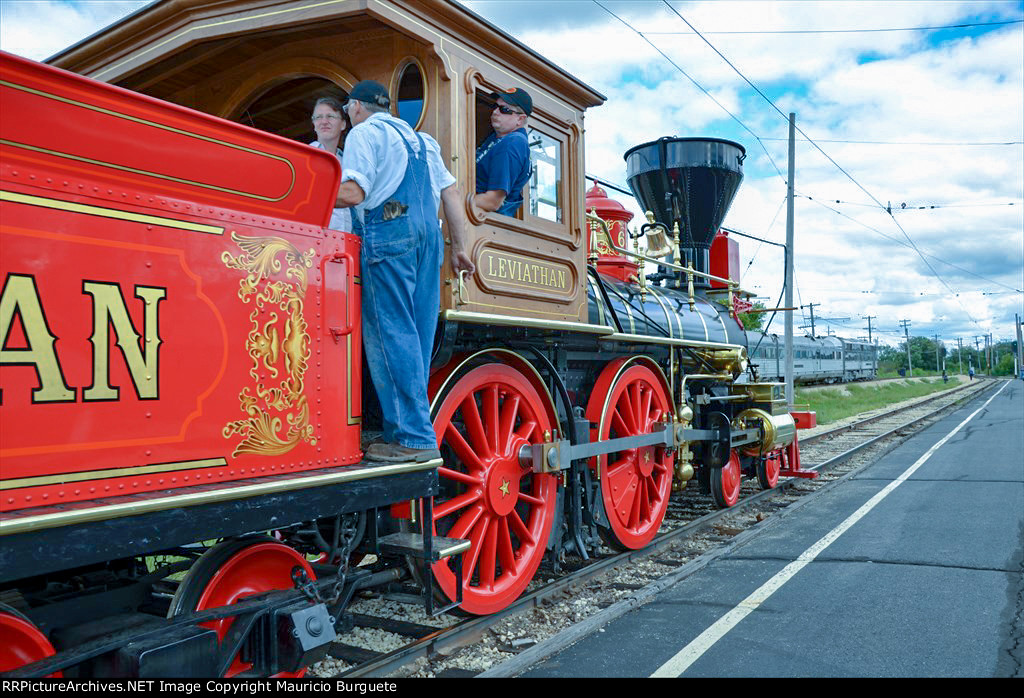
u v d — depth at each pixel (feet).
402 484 10.54
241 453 8.57
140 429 7.54
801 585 16.58
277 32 11.59
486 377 14.16
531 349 15.88
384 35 12.21
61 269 6.98
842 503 26.55
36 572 6.48
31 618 9.04
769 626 13.99
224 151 8.29
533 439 15.61
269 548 9.86
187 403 8.00
